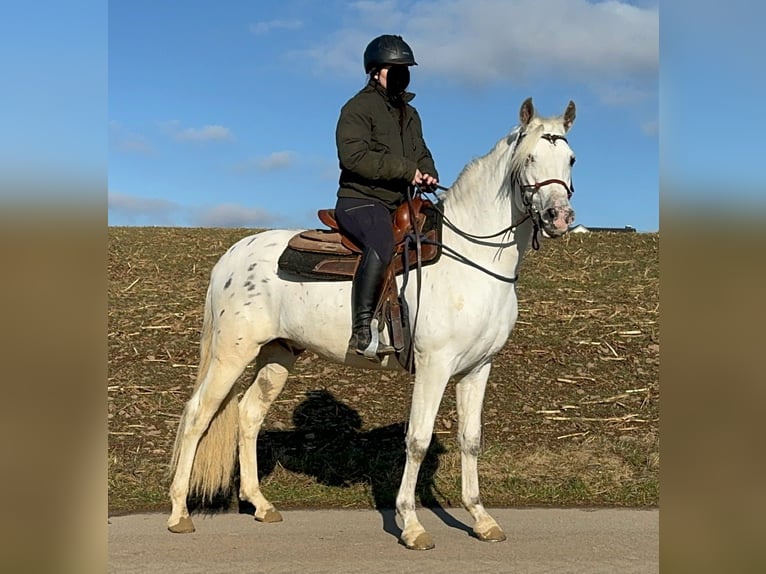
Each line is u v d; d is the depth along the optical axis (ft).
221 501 19.70
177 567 14.60
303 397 27.55
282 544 16.11
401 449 22.99
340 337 16.58
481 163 16.12
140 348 32.99
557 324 36.58
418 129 17.02
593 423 25.30
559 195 14.20
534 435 24.23
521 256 15.88
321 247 16.62
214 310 18.01
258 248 17.88
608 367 30.94
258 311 17.43
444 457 22.38
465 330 15.44
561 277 46.21
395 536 16.70
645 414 26.12
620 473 21.35
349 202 16.34
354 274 16.19
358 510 18.95
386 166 15.58
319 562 14.88
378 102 16.22
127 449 22.89
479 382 16.61
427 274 15.81
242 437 18.81
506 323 16.03
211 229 64.13
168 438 23.95
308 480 20.94
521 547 15.80
